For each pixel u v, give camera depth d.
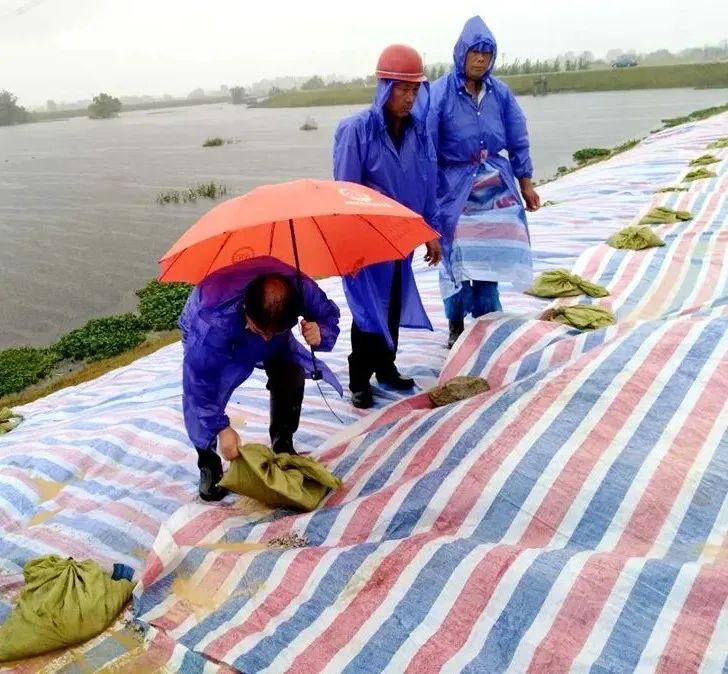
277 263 3.60
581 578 2.86
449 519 3.50
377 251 3.89
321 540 3.55
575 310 5.80
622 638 2.67
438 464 3.81
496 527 3.42
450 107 4.98
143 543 3.91
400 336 6.45
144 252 22.91
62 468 4.80
